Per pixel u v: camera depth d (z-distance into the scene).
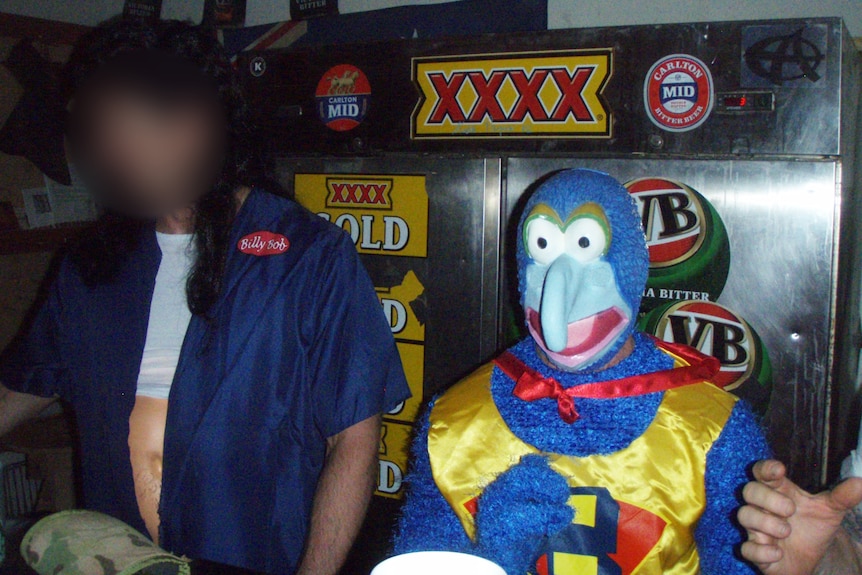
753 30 1.29
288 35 2.28
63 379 1.08
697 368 0.84
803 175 1.29
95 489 1.02
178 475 0.93
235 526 0.93
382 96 1.60
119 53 0.90
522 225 0.86
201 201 0.95
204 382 0.93
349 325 0.95
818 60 1.26
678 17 1.80
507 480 0.74
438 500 0.86
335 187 1.67
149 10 2.47
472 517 0.82
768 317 1.33
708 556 0.78
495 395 0.88
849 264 1.48
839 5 1.66
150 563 0.58
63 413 2.12
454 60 1.52
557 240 0.82
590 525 0.78
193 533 0.94
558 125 1.45
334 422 0.94
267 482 0.94
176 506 0.94
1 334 2.13
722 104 1.33
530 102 1.46
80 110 0.92
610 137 1.41
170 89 0.90
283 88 1.71
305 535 0.95
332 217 1.68
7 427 1.10
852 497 0.65
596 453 0.80
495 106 1.50
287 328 0.94
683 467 0.79
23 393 1.08
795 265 1.31
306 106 1.69
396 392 0.99
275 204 1.01
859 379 1.68
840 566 0.73
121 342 0.99
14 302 2.16
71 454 1.87
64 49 2.26
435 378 1.61
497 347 1.55
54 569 0.59
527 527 0.72
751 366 1.35
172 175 0.93
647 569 0.77
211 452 0.93
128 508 0.97
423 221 1.59
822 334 1.30
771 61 1.29
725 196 1.34
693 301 1.37
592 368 0.85
